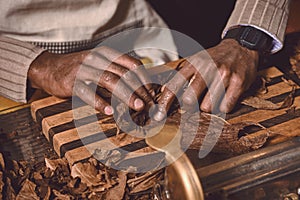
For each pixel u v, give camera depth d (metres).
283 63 1.17
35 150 1.04
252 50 1.09
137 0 1.24
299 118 1.05
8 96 1.10
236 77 1.05
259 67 1.15
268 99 1.09
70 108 1.07
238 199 0.87
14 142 1.05
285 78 1.13
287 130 1.03
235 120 1.05
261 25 1.09
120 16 1.23
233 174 0.86
